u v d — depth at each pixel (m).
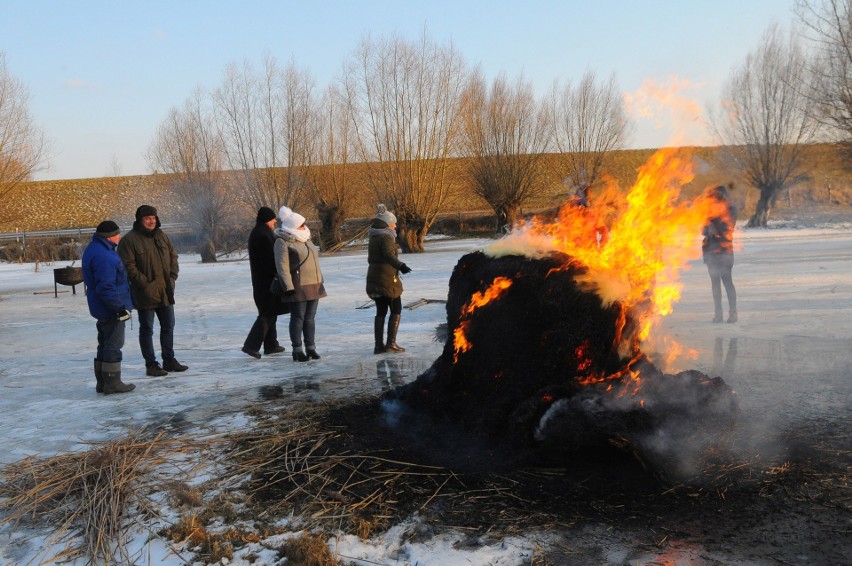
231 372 8.09
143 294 7.89
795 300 11.62
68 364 9.11
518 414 4.58
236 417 5.99
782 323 9.57
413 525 3.79
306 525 3.87
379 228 8.56
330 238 39.97
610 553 3.40
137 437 5.45
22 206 61.34
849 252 20.67
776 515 3.74
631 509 3.85
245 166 40.59
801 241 27.14
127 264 7.79
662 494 4.02
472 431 4.88
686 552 3.39
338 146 39.81
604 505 3.91
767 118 38.81
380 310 8.71
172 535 3.78
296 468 4.67
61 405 6.79
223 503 4.19
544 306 4.82
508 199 40.03
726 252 9.67
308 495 4.24
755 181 39.59
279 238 8.30
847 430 5.04
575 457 4.44
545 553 3.42
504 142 39.47
